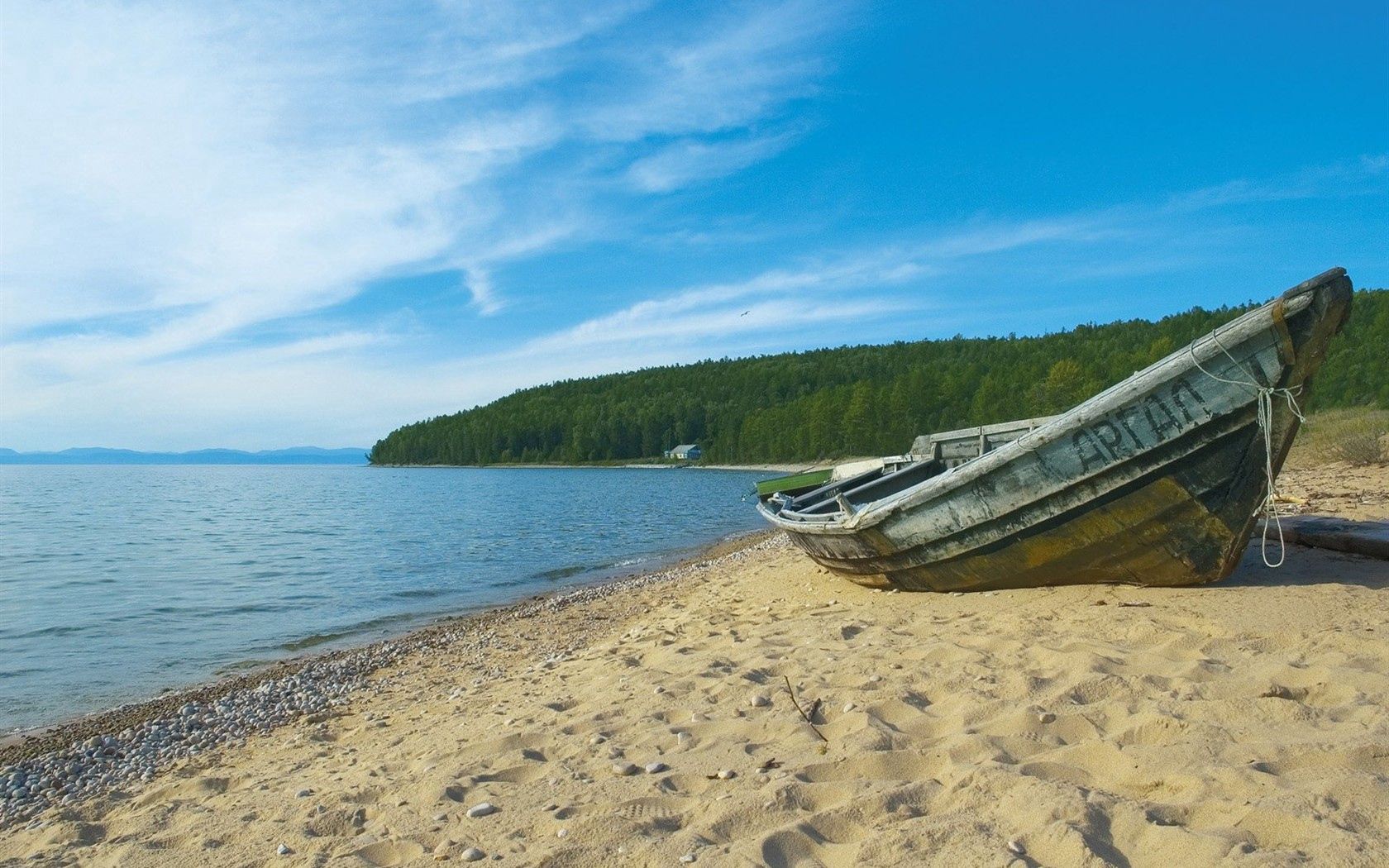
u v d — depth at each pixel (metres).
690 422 153.12
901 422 101.00
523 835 3.75
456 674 10.09
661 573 19.25
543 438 171.00
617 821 3.68
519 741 5.24
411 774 4.98
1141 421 6.42
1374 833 2.78
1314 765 3.37
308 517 46.12
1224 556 6.63
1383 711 3.86
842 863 3.09
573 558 24.56
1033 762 3.72
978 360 133.75
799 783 3.81
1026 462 7.00
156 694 10.45
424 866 3.57
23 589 19.75
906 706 4.81
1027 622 6.47
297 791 5.10
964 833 3.14
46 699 10.31
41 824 5.56
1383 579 6.61
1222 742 3.68
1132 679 4.66
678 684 6.03
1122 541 6.88
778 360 199.62
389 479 126.50
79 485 106.06
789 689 5.41
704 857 3.25
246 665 12.04
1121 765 3.63
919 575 8.45
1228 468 6.27
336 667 11.05
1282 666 4.60
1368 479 14.02
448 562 24.11
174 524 41.47
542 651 10.95
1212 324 98.75
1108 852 2.89
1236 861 2.67
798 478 15.23
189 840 4.38
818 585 11.01
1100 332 127.19
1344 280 5.64
